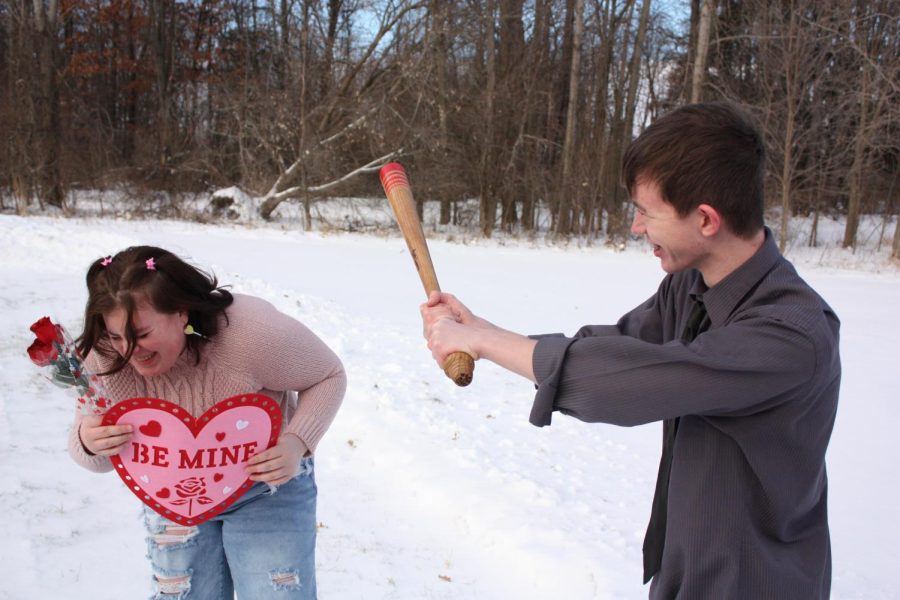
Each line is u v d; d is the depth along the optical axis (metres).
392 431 5.22
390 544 3.83
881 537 4.13
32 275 11.03
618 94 25.70
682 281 1.83
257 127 24.31
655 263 18.59
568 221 24.70
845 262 20.73
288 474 2.17
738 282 1.56
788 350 1.43
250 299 2.24
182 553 2.26
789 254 22.38
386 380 6.35
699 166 1.47
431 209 27.95
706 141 1.47
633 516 4.18
